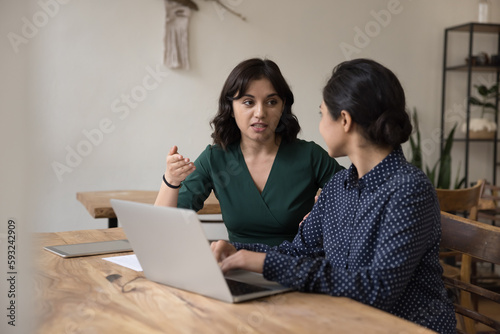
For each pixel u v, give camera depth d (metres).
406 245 1.02
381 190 1.10
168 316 0.91
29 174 0.54
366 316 0.91
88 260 1.34
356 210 1.17
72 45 3.44
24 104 0.52
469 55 4.18
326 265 1.04
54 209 3.49
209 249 0.95
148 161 3.69
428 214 1.07
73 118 3.48
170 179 1.58
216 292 0.99
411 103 4.44
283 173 1.75
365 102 1.08
